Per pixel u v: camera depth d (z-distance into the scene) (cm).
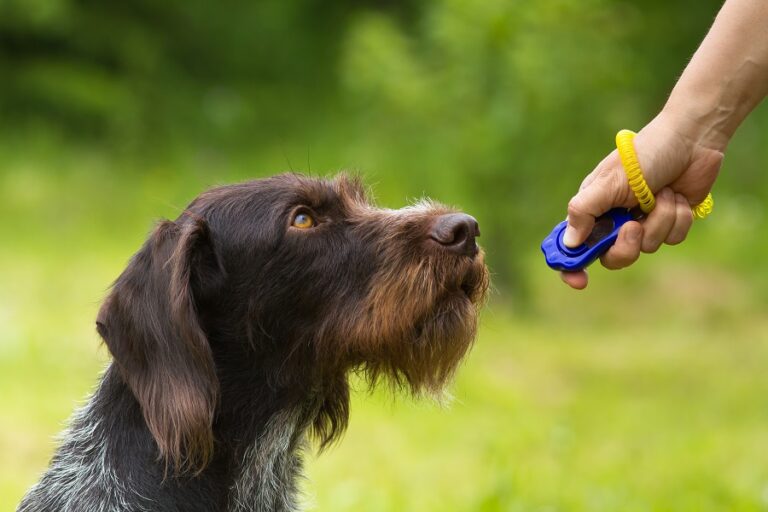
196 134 2247
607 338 1559
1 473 867
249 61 2441
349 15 2502
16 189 1967
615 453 1002
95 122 2206
